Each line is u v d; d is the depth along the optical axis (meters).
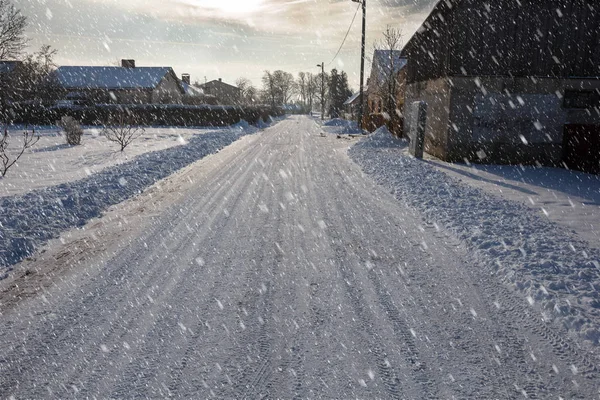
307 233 7.20
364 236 7.06
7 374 3.46
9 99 39.19
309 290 5.04
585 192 10.66
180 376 3.42
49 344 3.88
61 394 3.21
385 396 3.19
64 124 21.34
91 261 5.92
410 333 4.08
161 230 7.35
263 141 24.47
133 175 11.95
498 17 15.28
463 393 3.22
